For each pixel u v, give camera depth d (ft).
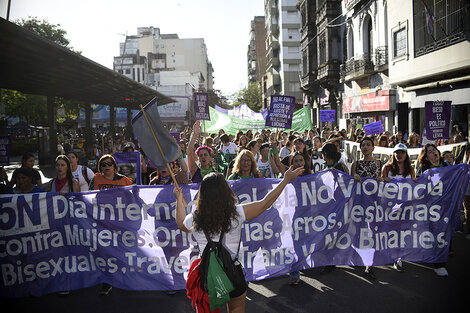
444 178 18.47
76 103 140.56
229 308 10.74
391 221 18.49
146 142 13.33
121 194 16.94
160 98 113.19
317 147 31.91
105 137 58.03
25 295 16.35
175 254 16.85
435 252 18.21
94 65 46.96
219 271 10.03
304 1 131.13
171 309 15.24
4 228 16.26
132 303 15.89
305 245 17.85
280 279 18.07
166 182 19.48
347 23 98.32
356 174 19.26
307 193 18.07
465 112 52.95
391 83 68.59
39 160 79.36
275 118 32.91
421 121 65.72
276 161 25.32
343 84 103.60
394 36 67.26
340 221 18.22
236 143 42.37
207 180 10.48
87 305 15.79
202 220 10.30
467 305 14.61
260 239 17.51
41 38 34.45
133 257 16.80
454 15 50.78
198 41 415.23
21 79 56.34
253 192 17.83
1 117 123.24
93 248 16.76
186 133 88.63
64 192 16.71
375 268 19.02
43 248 16.55
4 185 20.21
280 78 220.43
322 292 16.38
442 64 53.42
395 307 14.71
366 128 45.16
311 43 127.24
